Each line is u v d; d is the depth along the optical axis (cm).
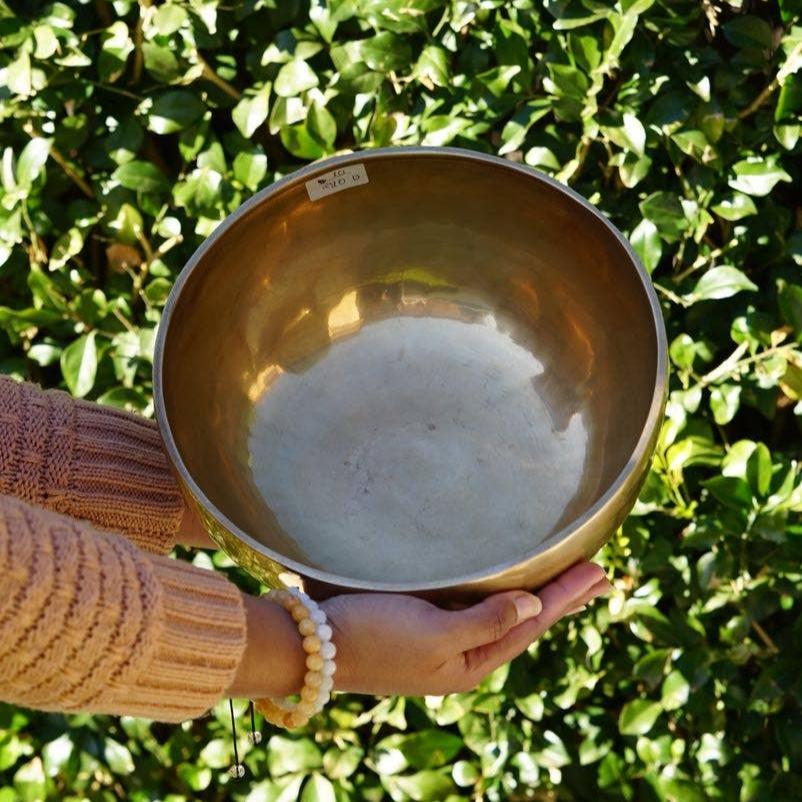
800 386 140
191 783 159
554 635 153
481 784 156
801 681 147
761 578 146
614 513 103
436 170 113
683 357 142
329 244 117
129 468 113
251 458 115
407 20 139
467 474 115
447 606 104
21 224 149
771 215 142
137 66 146
